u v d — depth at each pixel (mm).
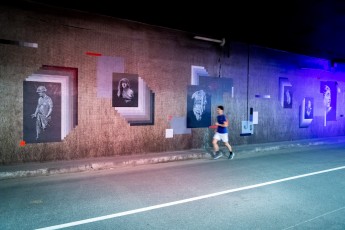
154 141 10414
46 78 8297
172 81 10750
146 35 10039
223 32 11273
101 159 8922
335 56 15984
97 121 9211
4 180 6887
